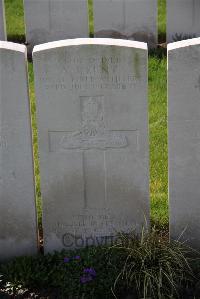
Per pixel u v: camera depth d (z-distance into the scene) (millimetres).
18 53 2373
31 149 2488
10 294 2400
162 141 3279
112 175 2521
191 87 2375
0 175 2525
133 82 2393
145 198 2537
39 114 2453
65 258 2504
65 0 4301
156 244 2449
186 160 2465
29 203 2559
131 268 2391
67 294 2402
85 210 2570
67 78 2404
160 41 4559
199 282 2393
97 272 2434
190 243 2566
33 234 2598
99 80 2400
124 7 4324
